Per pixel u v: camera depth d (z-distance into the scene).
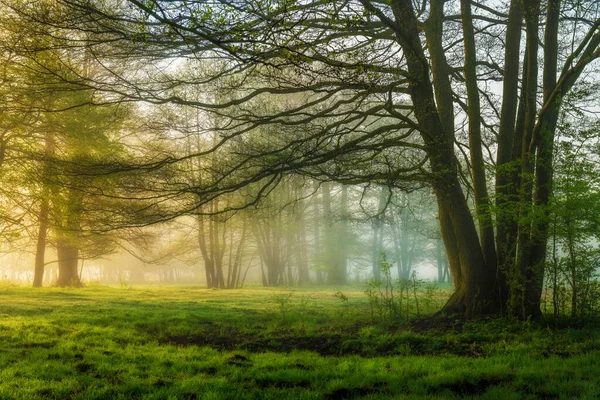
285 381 7.20
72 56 11.71
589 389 6.43
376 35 12.84
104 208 14.34
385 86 11.80
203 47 11.23
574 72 11.46
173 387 6.56
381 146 12.73
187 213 13.14
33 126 18.42
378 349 9.92
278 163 12.65
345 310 16.03
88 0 8.94
